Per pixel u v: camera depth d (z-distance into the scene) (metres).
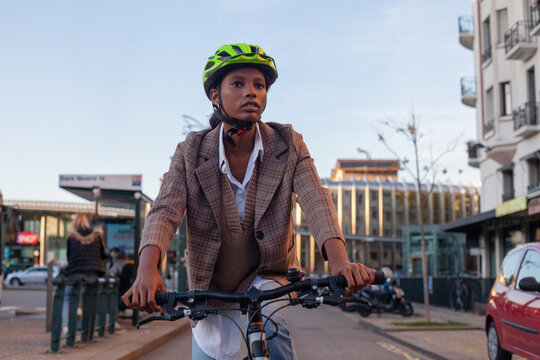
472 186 84.06
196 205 2.40
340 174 96.19
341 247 2.15
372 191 80.50
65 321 9.20
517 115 22.42
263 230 2.36
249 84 2.35
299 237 67.25
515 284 7.37
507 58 22.41
